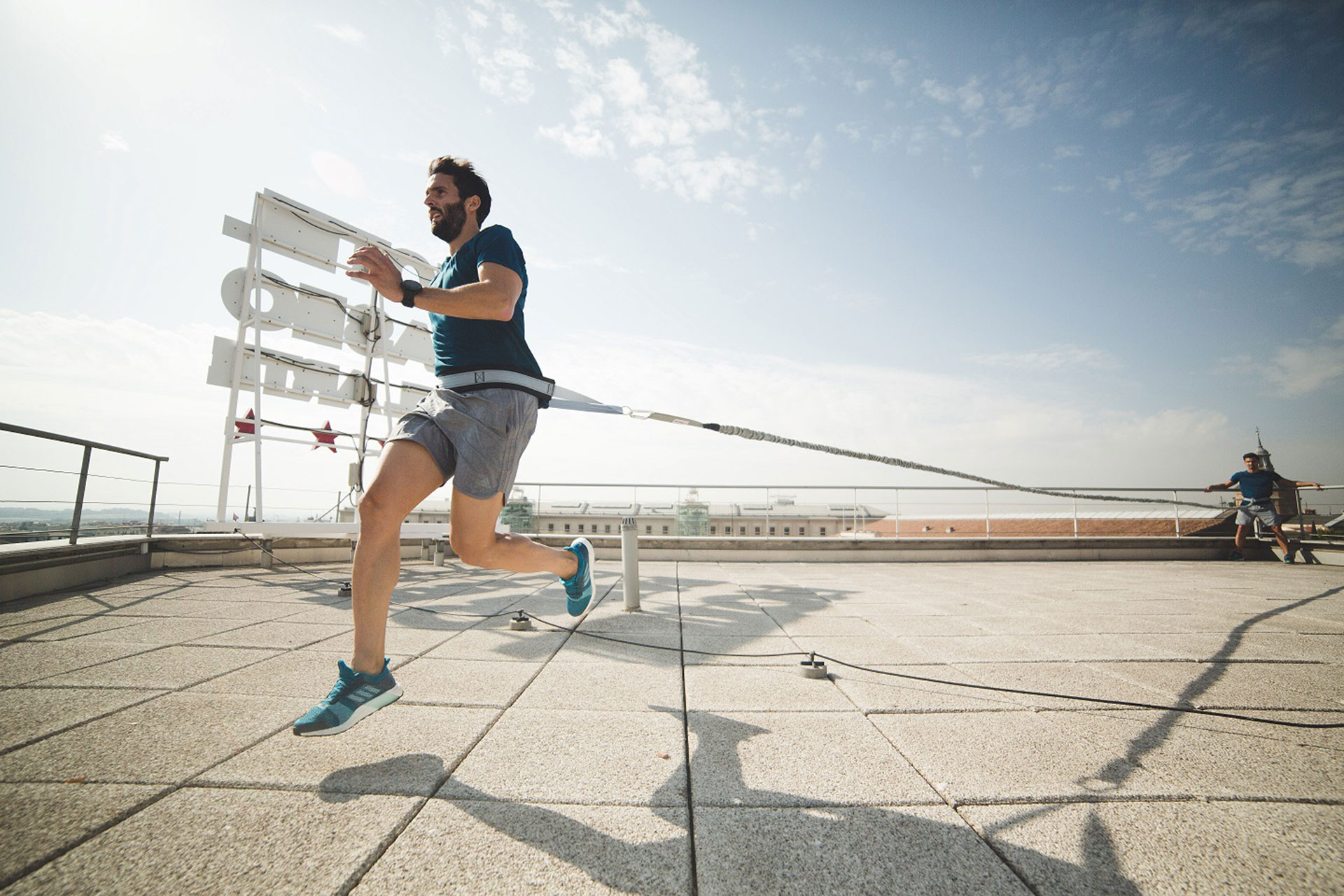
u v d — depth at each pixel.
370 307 7.59
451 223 2.29
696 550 9.55
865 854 1.30
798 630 3.82
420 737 1.96
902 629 3.89
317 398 7.09
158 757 1.77
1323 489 9.80
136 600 4.54
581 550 2.74
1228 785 1.66
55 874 1.18
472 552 2.17
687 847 1.33
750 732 2.04
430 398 2.07
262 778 1.64
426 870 1.22
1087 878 1.22
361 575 1.83
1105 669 2.90
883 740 1.98
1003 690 2.53
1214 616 4.45
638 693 2.47
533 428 2.17
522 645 3.32
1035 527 15.79
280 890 1.15
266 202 6.51
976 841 1.36
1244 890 1.18
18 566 4.54
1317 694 2.52
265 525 5.93
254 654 2.98
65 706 2.21
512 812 1.47
